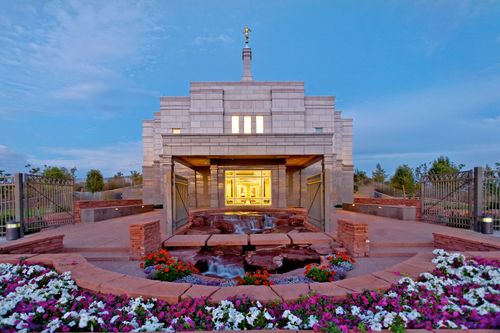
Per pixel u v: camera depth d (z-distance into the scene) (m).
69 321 2.98
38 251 6.55
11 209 10.05
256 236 8.66
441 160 24.23
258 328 2.86
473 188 10.02
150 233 7.16
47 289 3.78
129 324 2.92
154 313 3.24
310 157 13.29
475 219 9.80
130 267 6.29
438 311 3.00
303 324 2.84
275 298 3.39
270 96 18.83
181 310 3.16
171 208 9.79
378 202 17.61
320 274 5.16
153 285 3.91
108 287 3.88
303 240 8.20
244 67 20.47
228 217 13.66
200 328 2.83
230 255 7.59
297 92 18.69
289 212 15.50
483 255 4.84
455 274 4.14
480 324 2.64
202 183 19.05
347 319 2.86
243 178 18.30
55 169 27.03
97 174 30.69
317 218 11.38
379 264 6.46
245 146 10.74
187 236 8.83
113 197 28.73
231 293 3.59
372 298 3.39
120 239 8.62
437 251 5.04
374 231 9.55
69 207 12.58
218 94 18.55
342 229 7.76
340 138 20.73
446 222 11.05
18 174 9.99
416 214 12.59
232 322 2.92
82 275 4.32
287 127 18.56
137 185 32.41
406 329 2.59
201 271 6.98
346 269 5.94
